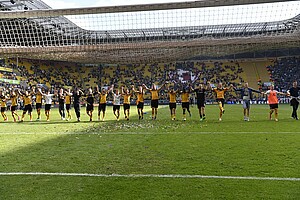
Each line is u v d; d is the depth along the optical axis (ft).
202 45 88.74
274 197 13.53
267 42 89.35
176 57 144.25
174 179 16.34
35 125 46.70
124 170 18.26
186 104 50.62
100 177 16.90
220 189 14.65
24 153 23.71
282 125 40.45
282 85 146.51
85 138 31.53
